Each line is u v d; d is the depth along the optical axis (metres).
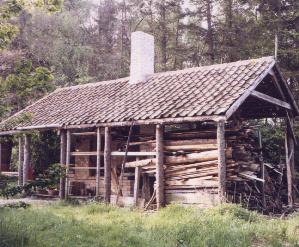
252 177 12.74
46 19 32.84
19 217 9.34
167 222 9.56
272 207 13.80
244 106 15.45
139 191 14.64
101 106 15.62
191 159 12.95
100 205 12.45
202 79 14.27
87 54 33.00
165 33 30.48
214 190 12.46
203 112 11.66
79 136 17.34
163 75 16.31
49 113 17.17
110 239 7.81
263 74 13.02
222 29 25.05
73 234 7.96
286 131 15.28
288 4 22.73
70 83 29.48
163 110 12.84
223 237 8.08
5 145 22.53
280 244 7.89
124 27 40.59
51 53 30.89
